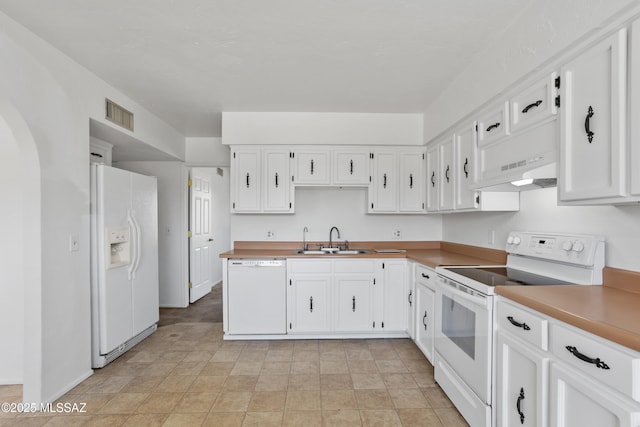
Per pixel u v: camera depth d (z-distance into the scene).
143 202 3.30
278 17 1.92
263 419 2.04
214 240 5.91
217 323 3.90
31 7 1.81
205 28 2.03
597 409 1.08
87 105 2.55
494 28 2.03
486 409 1.72
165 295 4.61
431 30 2.06
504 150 2.15
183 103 3.29
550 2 1.64
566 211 1.97
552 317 1.29
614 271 1.62
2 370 2.45
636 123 1.21
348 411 2.12
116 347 2.86
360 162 3.65
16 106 1.94
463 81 2.62
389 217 4.01
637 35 1.21
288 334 3.35
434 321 2.53
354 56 2.38
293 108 3.47
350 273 3.31
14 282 2.43
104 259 2.71
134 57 2.38
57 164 2.25
